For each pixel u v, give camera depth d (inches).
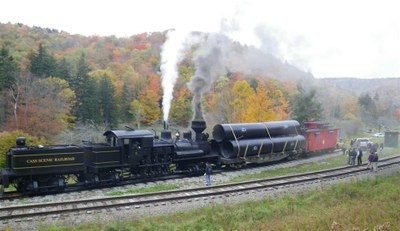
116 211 613.6
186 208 669.3
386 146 1911.9
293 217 600.7
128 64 3041.3
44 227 547.8
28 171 738.2
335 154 1563.7
